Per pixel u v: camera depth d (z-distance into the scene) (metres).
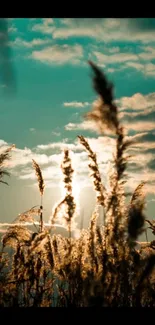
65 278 2.36
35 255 2.51
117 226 2.15
